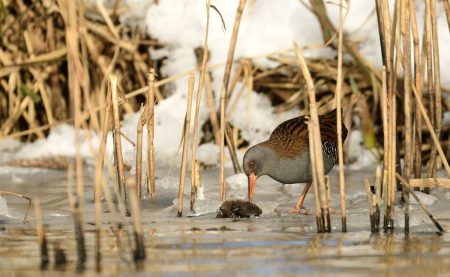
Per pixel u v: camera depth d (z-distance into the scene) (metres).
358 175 13.05
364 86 14.22
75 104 7.09
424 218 9.31
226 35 14.26
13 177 13.18
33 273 6.62
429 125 9.89
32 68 14.88
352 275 6.39
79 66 7.05
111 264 6.93
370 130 13.88
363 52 13.77
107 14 14.20
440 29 13.68
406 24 9.30
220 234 8.52
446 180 10.23
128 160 13.18
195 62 14.48
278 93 14.59
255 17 14.35
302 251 7.45
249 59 14.08
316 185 8.62
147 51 14.72
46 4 14.65
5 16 14.55
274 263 6.88
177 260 7.05
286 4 14.31
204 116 14.45
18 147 14.77
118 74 14.74
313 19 14.16
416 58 10.52
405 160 9.95
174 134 14.31
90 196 11.33
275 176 11.41
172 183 12.18
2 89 15.07
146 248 7.66
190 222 9.48
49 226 9.19
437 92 10.89
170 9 14.57
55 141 14.59
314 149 8.49
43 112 15.23
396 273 6.46
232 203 9.95
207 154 14.04
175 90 14.62
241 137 14.54
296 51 8.34
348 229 8.86
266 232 8.66
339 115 8.64
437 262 6.90
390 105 8.72
